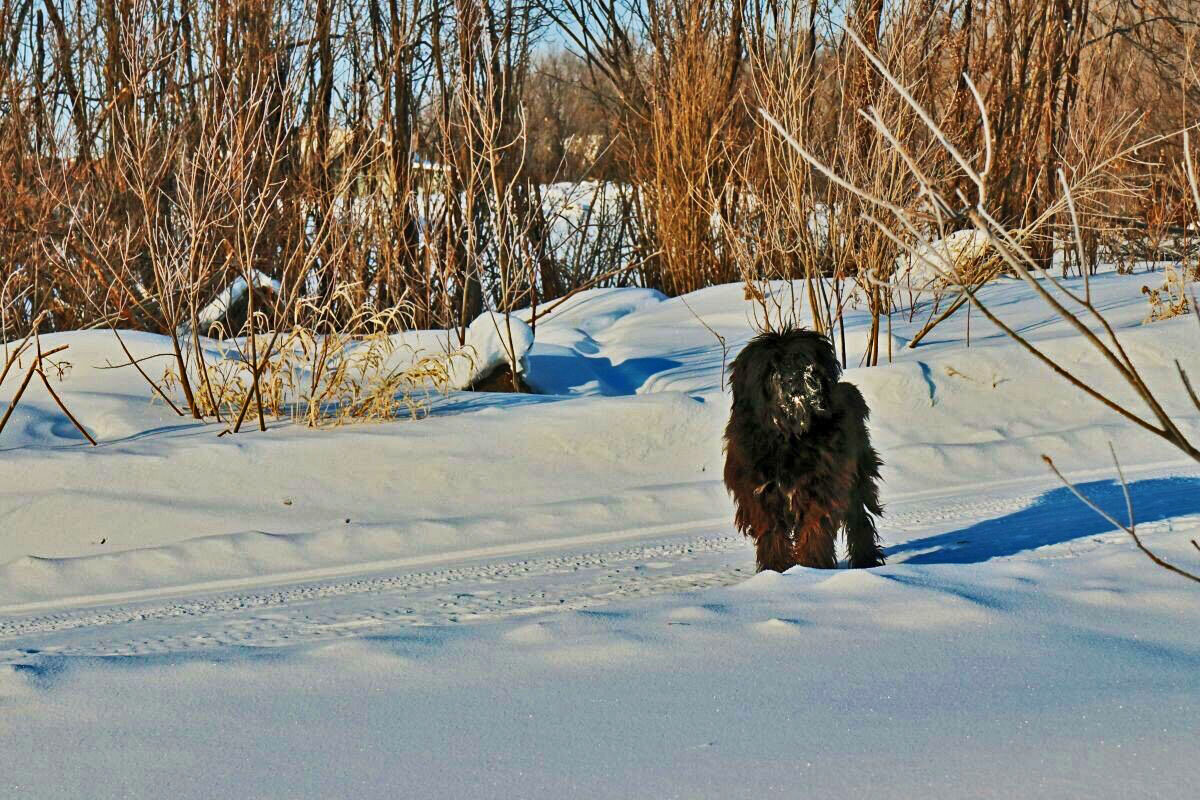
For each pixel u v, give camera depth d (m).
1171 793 2.49
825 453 5.83
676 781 2.77
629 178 20.70
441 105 14.97
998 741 2.86
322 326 13.27
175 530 8.20
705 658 3.76
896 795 2.60
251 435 9.48
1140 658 3.50
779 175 12.23
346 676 3.82
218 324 10.87
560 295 20.70
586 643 4.03
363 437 9.22
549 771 2.89
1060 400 10.48
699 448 9.49
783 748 2.93
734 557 6.81
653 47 20.05
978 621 3.98
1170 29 23.75
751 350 6.01
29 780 3.04
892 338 12.52
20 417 10.12
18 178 15.27
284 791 2.88
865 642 3.82
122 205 14.93
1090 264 17.59
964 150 14.55
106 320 12.67
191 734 3.34
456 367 11.73
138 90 11.67
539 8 22.83
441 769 2.96
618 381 12.70
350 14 17.50
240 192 10.69
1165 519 6.48
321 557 7.64
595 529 8.01
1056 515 7.09
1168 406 10.30
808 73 12.19
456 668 3.85
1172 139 18.17
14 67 16.86
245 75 14.52
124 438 9.69
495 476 9.00
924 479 8.96
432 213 16.39
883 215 11.35
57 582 7.32
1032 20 19.02
